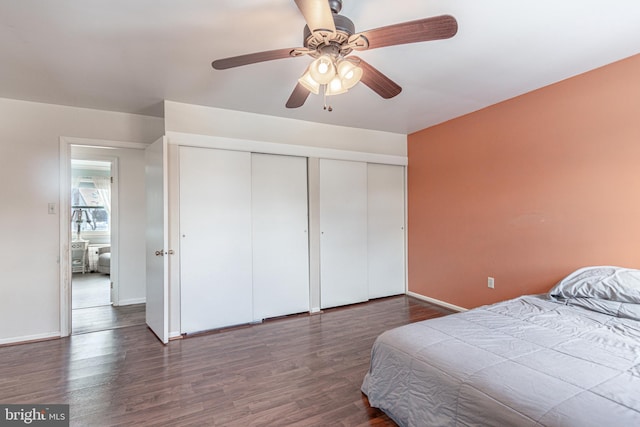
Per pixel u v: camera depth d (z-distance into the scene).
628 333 1.72
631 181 2.23
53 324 3.02
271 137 3.45
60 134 3.06
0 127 2.87
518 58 2.23
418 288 4.23
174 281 2.96
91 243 6.75
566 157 2.60
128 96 2.84
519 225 2.96
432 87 2.73
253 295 3.41
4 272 2.87
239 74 2.42
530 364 1.41
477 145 3.36
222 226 3.18
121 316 3.65
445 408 1.40
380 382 1.82
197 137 3.04
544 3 1.62
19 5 1.58
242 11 1.66
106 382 2.18
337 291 3.89
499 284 3.16
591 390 1.19
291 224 3.63
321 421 1.77
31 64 2.23
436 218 3.91
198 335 3.03
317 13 1.29
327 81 1.64
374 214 4.22
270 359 2.52
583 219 2.49
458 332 1.81
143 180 4.25
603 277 2.18
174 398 1.99
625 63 2.25
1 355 2.62
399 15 1.72
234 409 1.88
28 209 2.95
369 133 4.09
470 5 1.64
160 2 1.58
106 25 1.78
